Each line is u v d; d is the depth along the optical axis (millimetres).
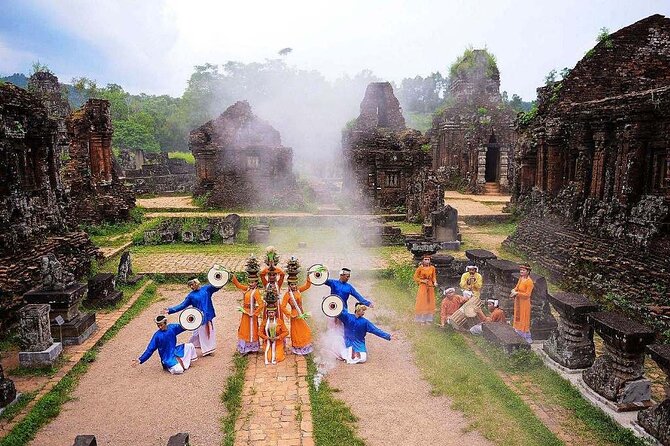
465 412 8188
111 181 27469
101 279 13414
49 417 8133
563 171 20625
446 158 44094
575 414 7953
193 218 27266
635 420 7590
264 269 11109
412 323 12555
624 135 14289
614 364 8180
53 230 15953
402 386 9211
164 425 7945
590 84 20297
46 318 9977
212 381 9461
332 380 9477
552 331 10266
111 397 8836
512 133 39938
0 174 13195
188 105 68188
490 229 26281
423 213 27719
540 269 16844
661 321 10680
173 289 15609
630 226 13898
